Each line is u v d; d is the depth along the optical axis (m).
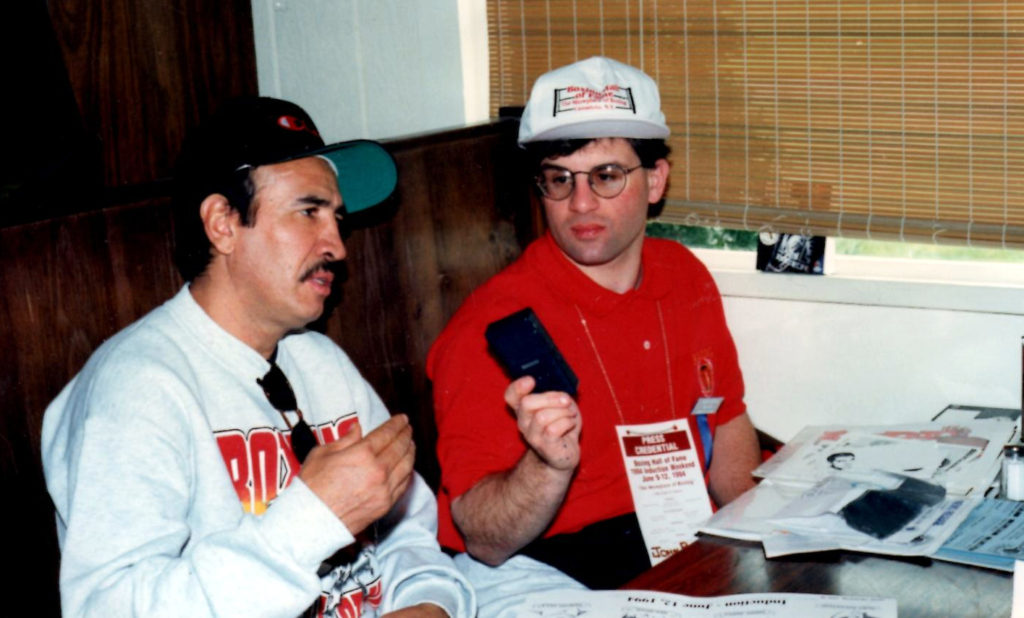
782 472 1.63
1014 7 1.84
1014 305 1.95
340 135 2.51
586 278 1.77
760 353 2.22
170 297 1.62
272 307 1.40
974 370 2.02
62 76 1.92
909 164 2.00
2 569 1.41
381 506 1.26
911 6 1.93
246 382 1.40
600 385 1.76
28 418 1.43
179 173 1.40
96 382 1.31
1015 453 1.54
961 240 1.98
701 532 1.47
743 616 1.24
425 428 2.04
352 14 2.42
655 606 1.29
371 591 1.52
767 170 2.13
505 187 2.19
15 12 1.84
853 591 1.29
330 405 1.55
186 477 1.30
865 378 2.12
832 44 2.01
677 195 2.23
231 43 2.42
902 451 1.68
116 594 1.19
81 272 1.49
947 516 1.45
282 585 1.19
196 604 1.18
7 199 1.80
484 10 2.33
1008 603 1.24
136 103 2.21
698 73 2.15
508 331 1.39
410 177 1.96
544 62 2.29
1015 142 1.90
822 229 2.09
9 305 1.41
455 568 1.54
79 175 1.96
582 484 1.74
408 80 2.41
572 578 1.67
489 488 1.60
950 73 1.93
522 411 1.40
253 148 1.36
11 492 1.42
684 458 1.76
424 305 2.01
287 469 1.41
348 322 1.86
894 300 2.05
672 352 1.85
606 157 1.71
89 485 1.24
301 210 1.39
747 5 2.07
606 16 2.21
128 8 2.18
